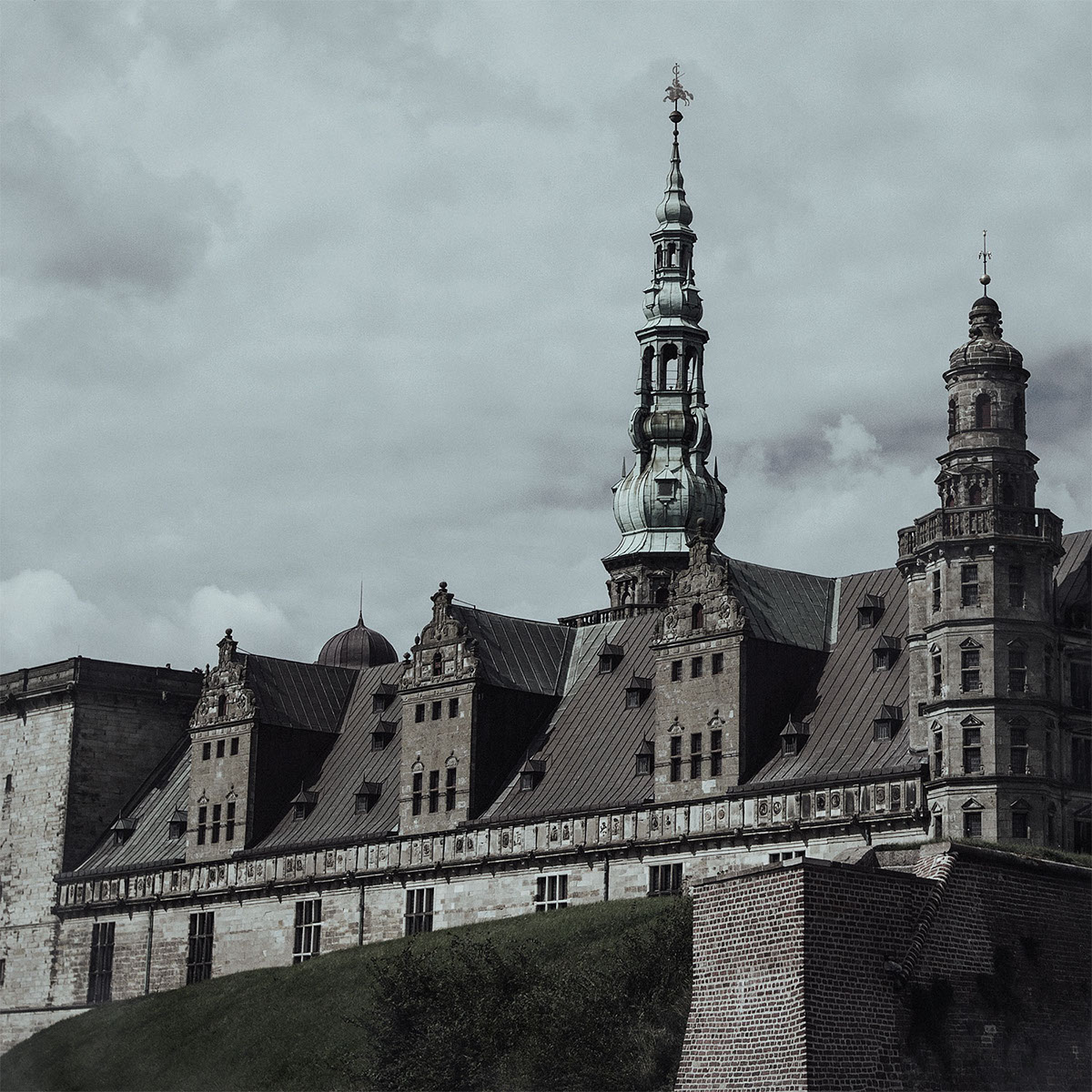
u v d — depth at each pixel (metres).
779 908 67.44
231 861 137.75
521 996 87.06
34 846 153.25
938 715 101.88
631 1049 80.75
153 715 156.12
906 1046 67.44
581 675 130.75
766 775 110.38
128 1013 117.94
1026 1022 70.56
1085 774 102.88
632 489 170.38
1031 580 102.00
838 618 117.69
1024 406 104.94
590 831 117.44
